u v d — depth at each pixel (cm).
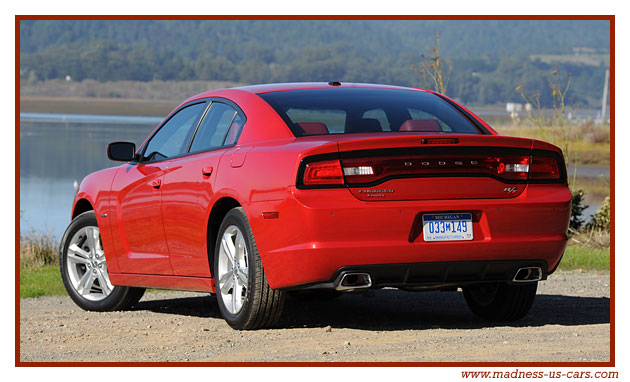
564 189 1044
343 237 965
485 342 993
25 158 8788
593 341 999
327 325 1143
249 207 1025
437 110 1162
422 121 1118
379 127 1098
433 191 984
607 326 1108
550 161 1036
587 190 4831
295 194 967
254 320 1062
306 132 1060
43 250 2450
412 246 976
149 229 1238
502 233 1007
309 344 994
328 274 976
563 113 2866
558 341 999
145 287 1288
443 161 988
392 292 1534
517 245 1012
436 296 1475
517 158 1016
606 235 2461
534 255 1027
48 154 9406
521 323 1161
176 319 1246
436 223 986
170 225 1189
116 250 1323
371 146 972
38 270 2120
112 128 17062
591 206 3859
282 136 1060
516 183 1015
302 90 1166
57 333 1150
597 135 7638
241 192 1039
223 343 1016
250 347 988
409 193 978
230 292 1112
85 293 1412
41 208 4431
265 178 1009
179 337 1073
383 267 977
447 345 977
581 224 2708
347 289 988
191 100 1270
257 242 1021
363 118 1108
